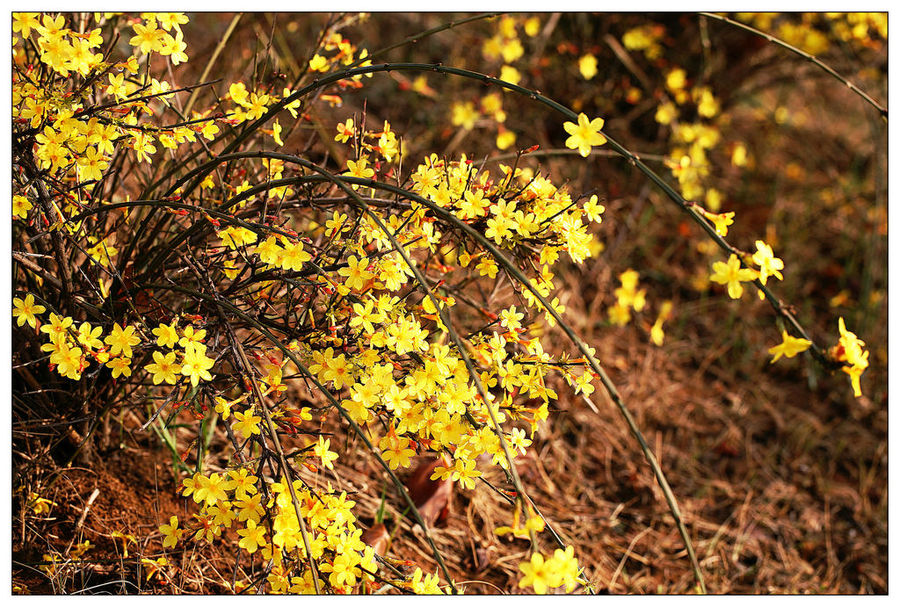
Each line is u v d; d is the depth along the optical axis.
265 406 1.35
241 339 1.82
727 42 3.44
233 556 1.77
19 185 1.47
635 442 2.55
